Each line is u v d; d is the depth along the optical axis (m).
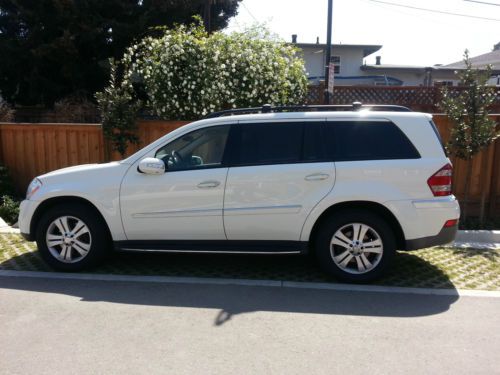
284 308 4.58
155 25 18.77
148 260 6.15
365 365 3.52
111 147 8.99
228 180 5.27
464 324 4.25
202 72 8.66
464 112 7.44
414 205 5.07
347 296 4.91
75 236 5.59
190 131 5.50
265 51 8.96
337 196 5.11
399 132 5.21
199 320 4.29
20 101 21.38
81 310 4.49
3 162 9.45
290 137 5.34
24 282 5.27
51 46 17.27
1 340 3.87
